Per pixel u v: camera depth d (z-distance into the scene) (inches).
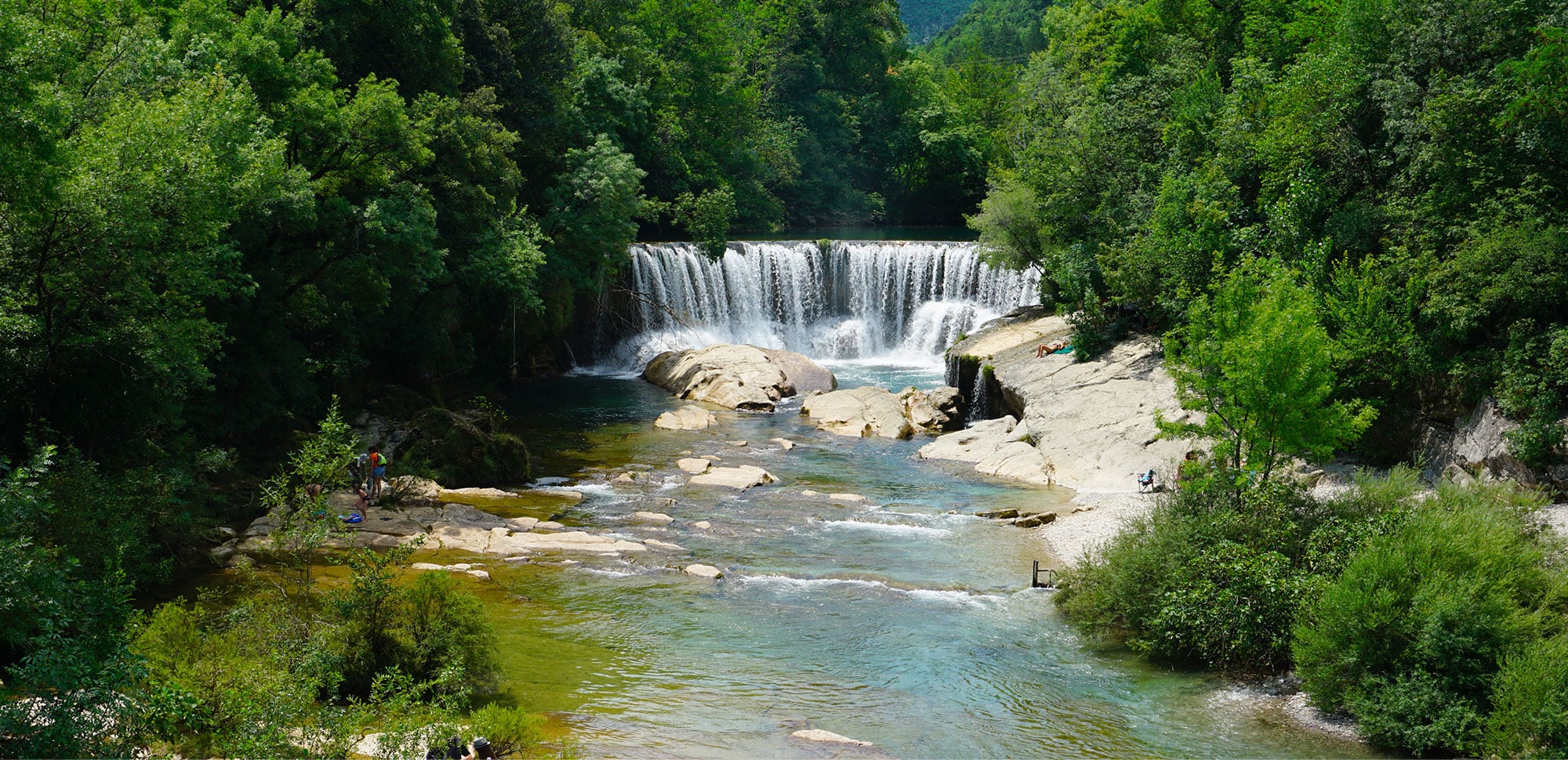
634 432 1688.0
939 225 4439.0
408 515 1141.1
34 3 925.2
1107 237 1793.8
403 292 1606.8
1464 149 1211.9
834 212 4148.6
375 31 1743.4
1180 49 2081.7
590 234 2081.7
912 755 623.5
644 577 981.8
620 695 706.2
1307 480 947.3
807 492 1330.0
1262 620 765.9
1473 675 648.4
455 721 580.7
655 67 3125.0
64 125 770.2
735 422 1787.6
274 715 489.4
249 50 1224.2
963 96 4840.1
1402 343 1172.5
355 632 685.3
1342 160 1423.5
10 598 474.0
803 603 920.9
